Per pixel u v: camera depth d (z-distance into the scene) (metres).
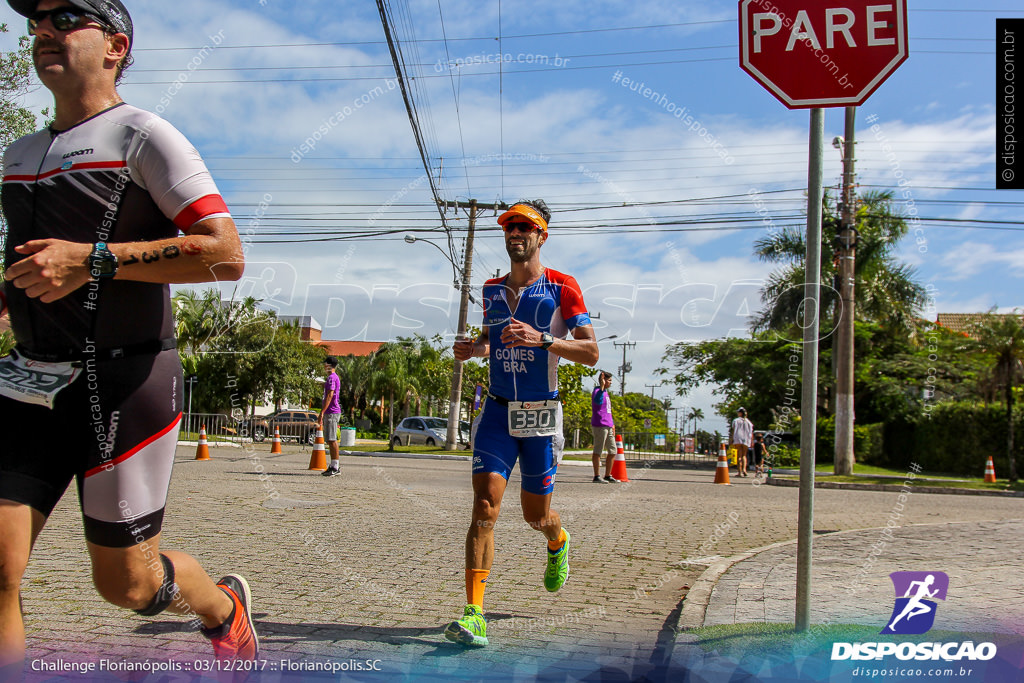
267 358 25.69
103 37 2.15
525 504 3.75
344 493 8.92
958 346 23.12
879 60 3.24
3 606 1.90
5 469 1.97
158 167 2.07
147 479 2.10
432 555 5.27
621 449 12.58
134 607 2.17
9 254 2.13
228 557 4.93
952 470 22.91
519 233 3.66
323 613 3.73
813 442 3.32
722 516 8.24
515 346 3.58
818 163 3.31
